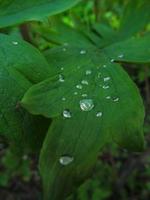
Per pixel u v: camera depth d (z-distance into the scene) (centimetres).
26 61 13
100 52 16
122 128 13
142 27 23
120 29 23
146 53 16
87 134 12
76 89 13
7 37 14
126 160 45
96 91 13
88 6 37
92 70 14
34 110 12
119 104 13
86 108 13
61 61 15
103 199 42
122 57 15
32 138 13
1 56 13
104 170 41
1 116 12
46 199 12
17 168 35
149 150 44
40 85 13
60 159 12
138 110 13
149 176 46
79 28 22
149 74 38
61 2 14
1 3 14
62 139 12
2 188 46
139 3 24
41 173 12
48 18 14
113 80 14
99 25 24
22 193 46
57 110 13
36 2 14
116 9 37
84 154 12
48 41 21
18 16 14
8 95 12
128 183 45
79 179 12
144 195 45
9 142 13
